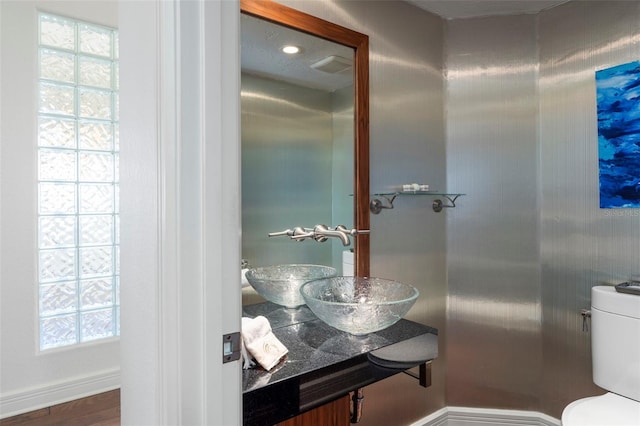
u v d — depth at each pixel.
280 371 1.12
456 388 2.24
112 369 2.57
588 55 1.98
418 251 2.10
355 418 1.57
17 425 2.12
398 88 2.00
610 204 1.90
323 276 1.71
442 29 2.21
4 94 2.20
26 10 2.26
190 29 0.71
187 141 0.71
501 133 2.20
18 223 2.26
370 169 1.89
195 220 0.72
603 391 1.94
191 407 0.72
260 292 1.53
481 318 2.22
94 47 2.54
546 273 2.17
